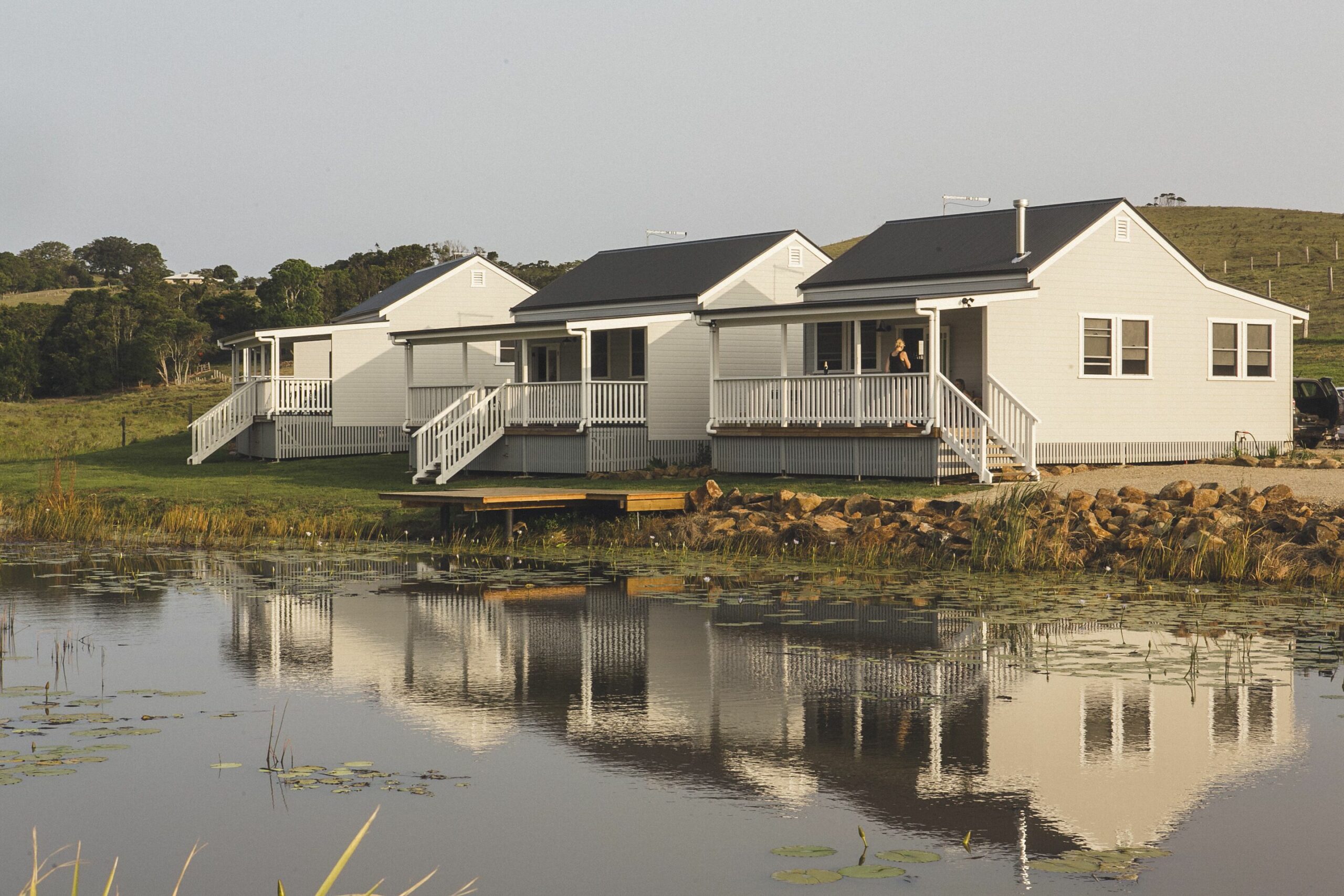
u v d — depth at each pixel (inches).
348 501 1186.0
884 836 334.3
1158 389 1240.2
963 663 535.8
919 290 1261.1
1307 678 501.0
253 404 1724.9
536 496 984.9
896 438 1110.4
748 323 1221.7
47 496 1195.9
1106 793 366.3
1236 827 338.6
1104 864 311.3
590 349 1322.6
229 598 721.6
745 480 1182.9
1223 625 614.5
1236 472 1064.8
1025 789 370.3
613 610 671.8
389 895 298.7
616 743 420.8
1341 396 1460.4
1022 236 1201.4
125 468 1608.0
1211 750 406.6
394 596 724.7
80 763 397.1
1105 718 446.0
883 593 721.0
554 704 471.5
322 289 4291.3
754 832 338.0
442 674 522.6
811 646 575.5
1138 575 766.5
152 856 325.4
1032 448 1064.8
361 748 416.5
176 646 584.1
